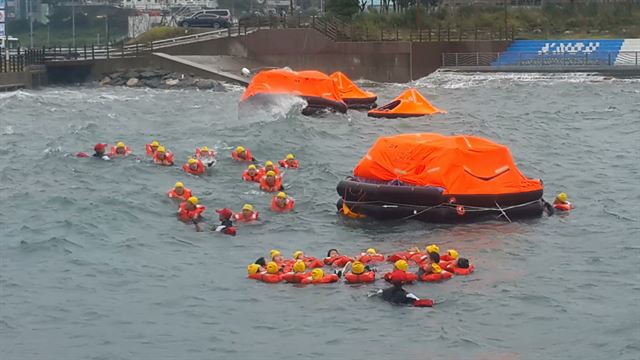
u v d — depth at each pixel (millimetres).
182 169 34969
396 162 28953
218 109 57375
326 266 23875
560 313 20562
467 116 53188
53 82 78125
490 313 20594
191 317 20469
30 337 19312
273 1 181375
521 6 95438
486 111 56938
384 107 54500
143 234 26766
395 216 28094
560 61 79562
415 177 28375
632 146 42844
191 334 19547
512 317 20375
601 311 20672
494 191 28047
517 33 87250
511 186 28406
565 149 42125
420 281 22516
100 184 32594
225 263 24266
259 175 33438
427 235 26625
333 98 53781
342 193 28953
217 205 30078
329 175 34719
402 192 27938
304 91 53406
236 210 29609
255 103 52719
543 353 18547
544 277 22922
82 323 20062
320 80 54031
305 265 23547
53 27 146875
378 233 27016
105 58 77750
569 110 56656
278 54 79062
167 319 20344
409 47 78375
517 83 73312
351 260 23984
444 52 79500
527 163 38344
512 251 25078
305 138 43344
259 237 26703
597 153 41031
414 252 24547
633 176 35625
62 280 22688
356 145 42875
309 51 78875
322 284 22484
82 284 22438
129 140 42844
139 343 19078
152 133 45281
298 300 21469
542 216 28781
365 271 22828
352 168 36969
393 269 23016
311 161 37812
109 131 45969
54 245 25312
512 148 42406
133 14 145750
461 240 26094
